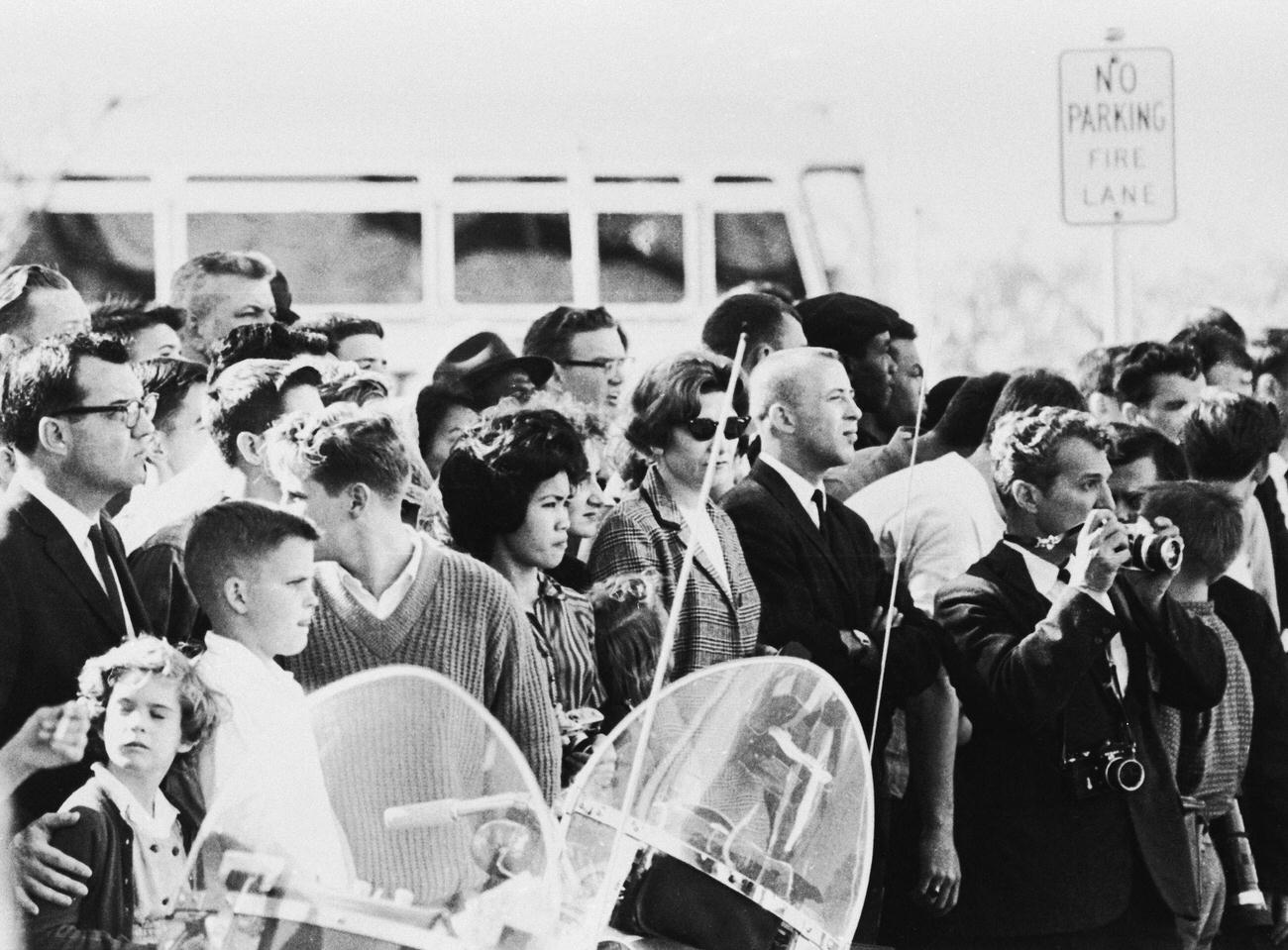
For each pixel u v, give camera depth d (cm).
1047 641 400
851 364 396
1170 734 407
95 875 360
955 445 400
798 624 392
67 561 364
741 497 393
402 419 380
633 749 257
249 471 373
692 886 235
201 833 236
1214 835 410
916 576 398
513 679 381
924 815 396
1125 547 404
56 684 362
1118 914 403
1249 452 407
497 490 380
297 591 372
